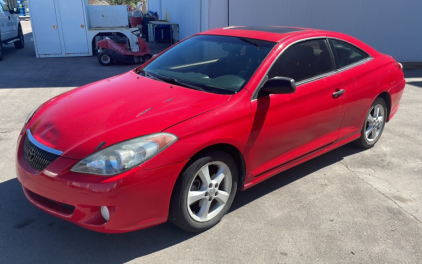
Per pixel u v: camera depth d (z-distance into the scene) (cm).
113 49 1095
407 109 684
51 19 1222
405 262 278
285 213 338
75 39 1266
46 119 298
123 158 246
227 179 311
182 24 1444
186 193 277
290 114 342
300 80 357
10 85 812
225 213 325
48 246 285
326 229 315
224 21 1027
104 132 261
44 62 1147
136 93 322
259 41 365
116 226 253
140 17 1856
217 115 288
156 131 262
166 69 381
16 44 1444
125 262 270
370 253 287
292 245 293
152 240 295
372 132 482
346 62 415
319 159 458
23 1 3209
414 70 1086
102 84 364
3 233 298
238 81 326
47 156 262
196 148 270
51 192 255
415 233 313
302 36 375
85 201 245
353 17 1094
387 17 1106
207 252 282
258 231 310
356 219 331
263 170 341
